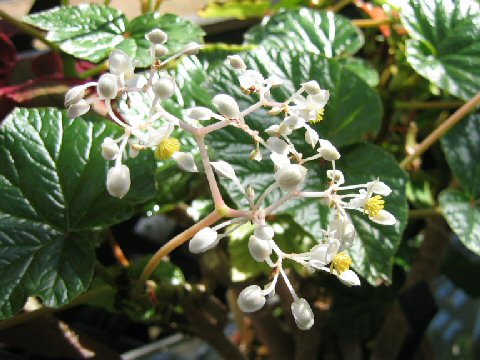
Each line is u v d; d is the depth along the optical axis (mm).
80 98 135
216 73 202
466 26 231
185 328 271
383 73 282
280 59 209
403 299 260
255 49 209
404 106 270
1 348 259
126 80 138
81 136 190
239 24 349
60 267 177
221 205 147
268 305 285
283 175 132
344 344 289
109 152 131
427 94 285
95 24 211
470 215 211
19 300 170
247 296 136
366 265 190
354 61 240
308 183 202
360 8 299
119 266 235
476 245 204
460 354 437
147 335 327
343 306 287
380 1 231
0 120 212
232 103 141
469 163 220
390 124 283
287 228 226
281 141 146
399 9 229
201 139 143
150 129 135
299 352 278
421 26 229
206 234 135
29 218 181
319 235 192
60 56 239
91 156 189
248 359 312
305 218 194
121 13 218
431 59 226
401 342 271
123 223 297
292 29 244
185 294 242
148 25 214
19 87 215
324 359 291
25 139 185
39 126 187
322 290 300
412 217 262
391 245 192
